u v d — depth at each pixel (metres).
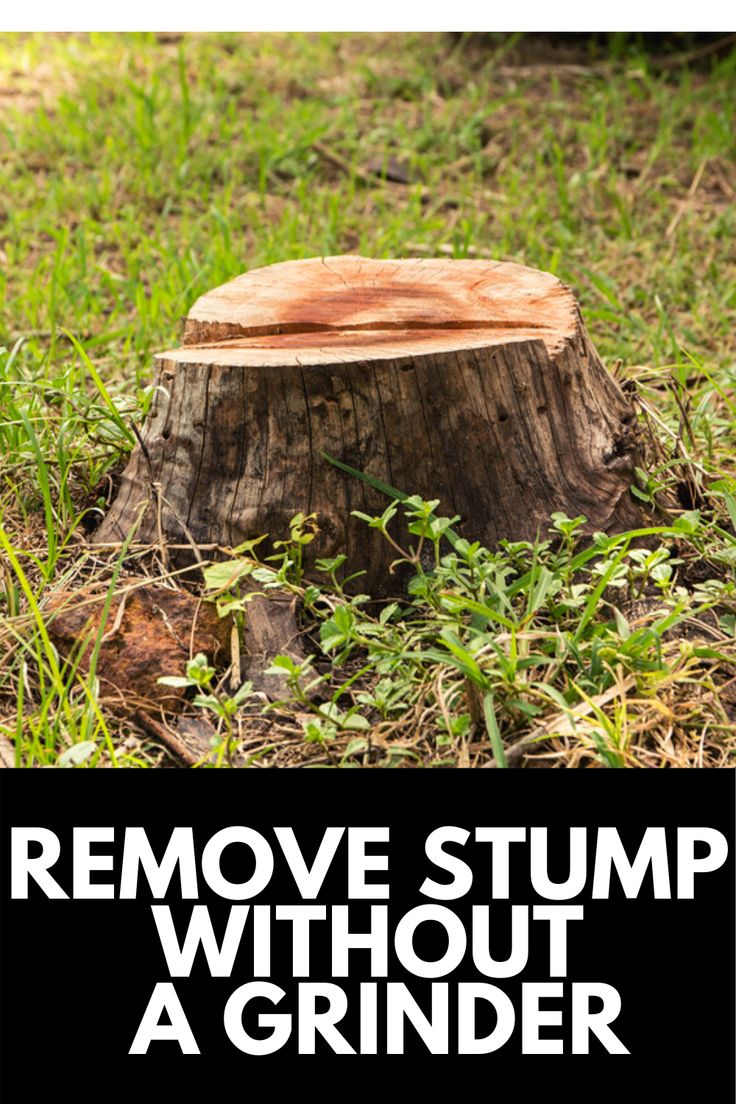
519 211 2.68
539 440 1.53
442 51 3.51
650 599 1.51
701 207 2.74
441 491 1.50
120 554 1.52
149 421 1.56
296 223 2.51
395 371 1.47
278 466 1.49
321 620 1.48
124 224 2.55
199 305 1.61
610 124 3.10
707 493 1.67
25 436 1.68
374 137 3.00
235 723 1.41
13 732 1.39
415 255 2.51
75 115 3.04
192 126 2.95
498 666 1.37
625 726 1.33
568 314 1.59
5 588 1.51
